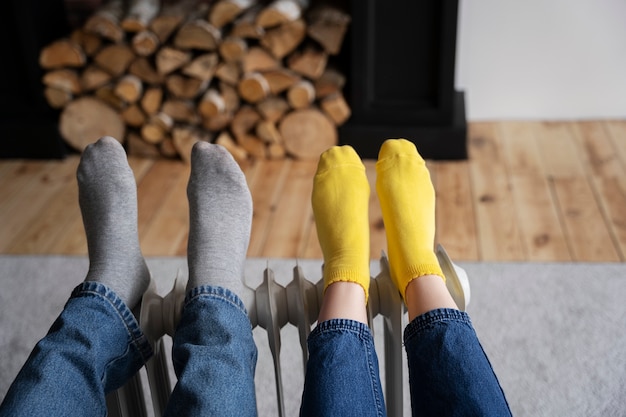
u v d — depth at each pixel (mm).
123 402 997
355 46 2152
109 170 1057
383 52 2168
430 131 2232
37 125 2336
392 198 1060
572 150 2309
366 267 954
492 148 2342
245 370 831
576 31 2350
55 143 2359
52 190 2225
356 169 1123
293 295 943
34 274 1844
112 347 864
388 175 1100
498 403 784
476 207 2039
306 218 2031
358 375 818
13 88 2340
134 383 1005
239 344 849
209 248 981
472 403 773
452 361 804
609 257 1821
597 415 1417
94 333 843
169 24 2180
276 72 2203
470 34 2381
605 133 2400
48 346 817
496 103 2498
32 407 764
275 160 2334
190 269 963
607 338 1584
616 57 2377
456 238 1913
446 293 897
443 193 2109
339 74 2232
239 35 2158
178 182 2234
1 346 1626
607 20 2322
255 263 1841
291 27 2137
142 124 2338
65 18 2414
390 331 979
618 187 2107
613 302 1677
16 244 1975
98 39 2244
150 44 2186
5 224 2066
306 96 2215
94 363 819
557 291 1714
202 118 2309
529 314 1653
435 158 2273
